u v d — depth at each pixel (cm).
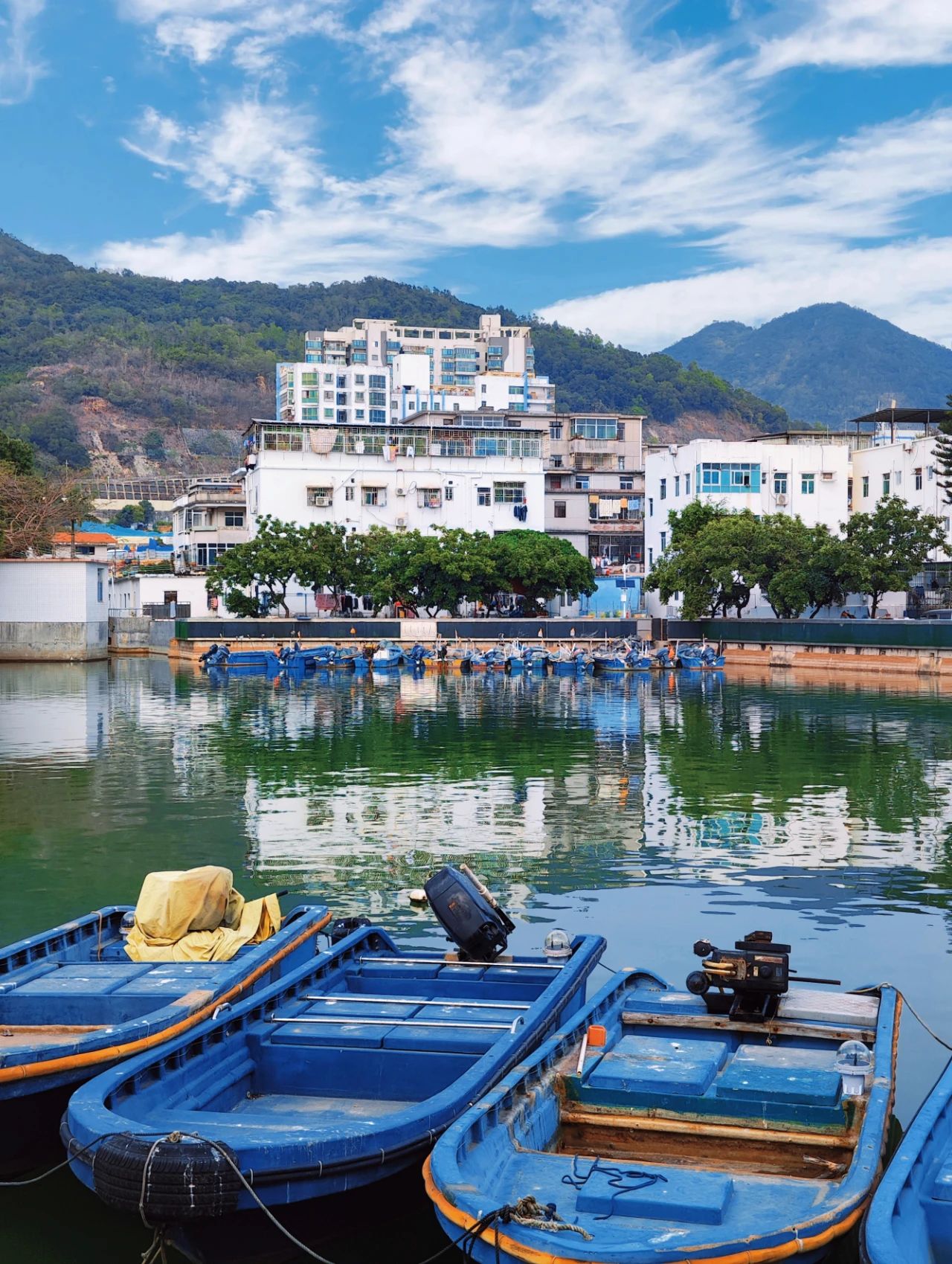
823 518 7794
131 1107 811
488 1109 770
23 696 4888
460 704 4566
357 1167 757
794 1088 814
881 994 1008
